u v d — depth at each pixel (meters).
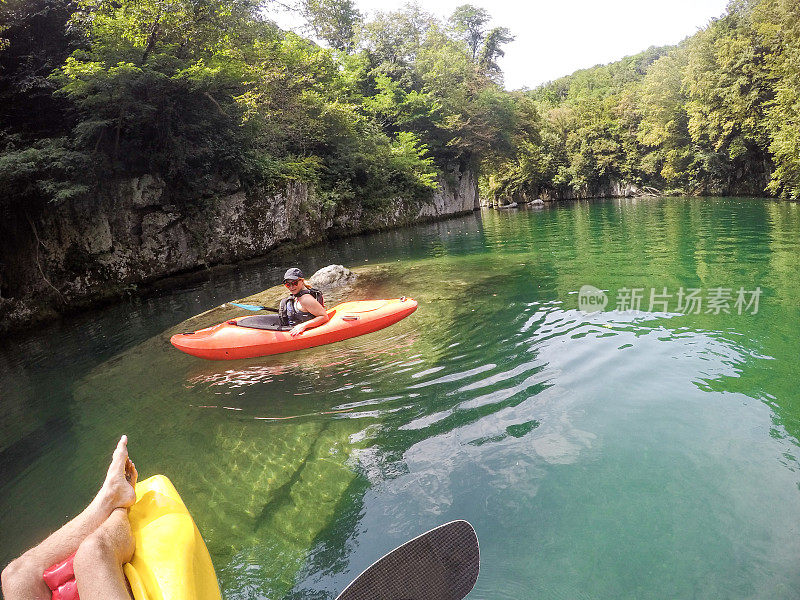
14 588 1.73
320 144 21.31
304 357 5.52
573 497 2.85
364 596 1.78
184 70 12.04
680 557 2.38
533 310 6.50
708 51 30.08
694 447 3.22
